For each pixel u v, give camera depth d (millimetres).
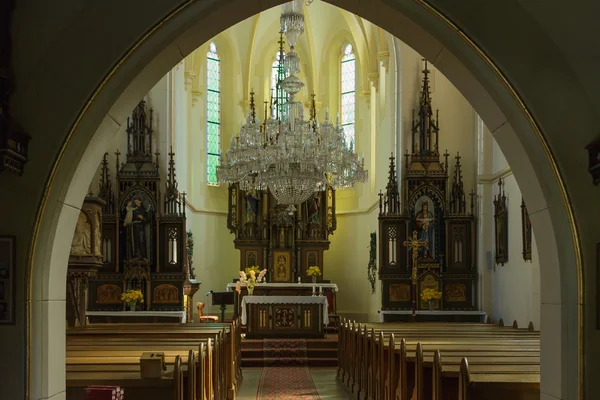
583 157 5492
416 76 19266
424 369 7539
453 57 5746
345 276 24375
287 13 15859
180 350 9148
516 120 5598
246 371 16547
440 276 18578
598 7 5516
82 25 5527
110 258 18688
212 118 24766
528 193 5910
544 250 5812
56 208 5469
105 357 8203
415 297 18250
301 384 14578
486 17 5578
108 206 18781
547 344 5789
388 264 18672
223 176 16922
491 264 18344
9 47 5480
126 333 11961
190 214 22438
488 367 7055
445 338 10891
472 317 18344
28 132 5449
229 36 25047
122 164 18922
